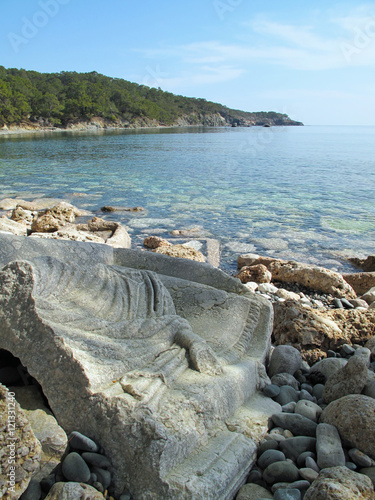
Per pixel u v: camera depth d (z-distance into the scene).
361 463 2.70
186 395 2.81
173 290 4.27
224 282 4.47
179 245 9.08
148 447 2.38
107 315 3.22
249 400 3.41
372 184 20.34
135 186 19.33
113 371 2.78
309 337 4.66
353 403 2.94
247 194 17.61
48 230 10.70
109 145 45.53
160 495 2.31
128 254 4.77
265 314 4.12
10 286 2.95
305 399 3.55
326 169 26.78
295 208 14.85
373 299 7.23
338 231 11.98
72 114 89.56
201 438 2.71
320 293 7.54
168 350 3.19
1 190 17.66
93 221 11.52
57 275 3.23
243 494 2.59
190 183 20.45
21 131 77.50
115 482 2.45
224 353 3.56
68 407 2.65
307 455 2.76
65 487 2.25
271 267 8.30
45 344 2.73
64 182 20.17
